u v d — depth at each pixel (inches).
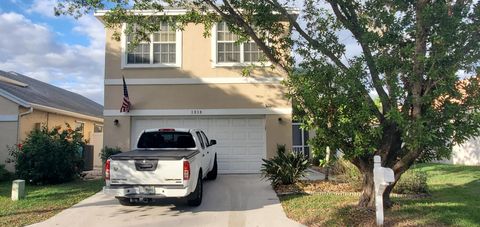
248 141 642.8
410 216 333.7
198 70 635.5
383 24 326.3
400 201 396.2
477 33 289.6
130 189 361.7
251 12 387.5
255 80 635.5
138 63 634.2
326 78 322.7
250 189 491.8
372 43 318.7
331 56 348.8
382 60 306.7
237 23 382.3
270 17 383.9
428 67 296.0
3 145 660.7
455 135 285.7
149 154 377.4
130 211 385.7
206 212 381.1
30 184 553.0
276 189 477.4
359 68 311.6
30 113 692.7
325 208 373.1
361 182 451.8
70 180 588.1
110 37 634.2
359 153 316.5
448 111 285.3
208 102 633.0
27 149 547.8
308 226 328.5
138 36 503.5
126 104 613.0
